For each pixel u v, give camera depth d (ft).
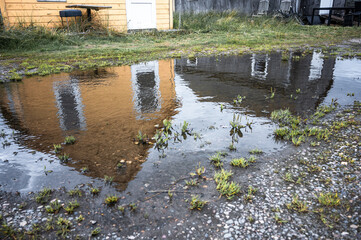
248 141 8.94
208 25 46.24
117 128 10.03
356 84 15.29
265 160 7.84
